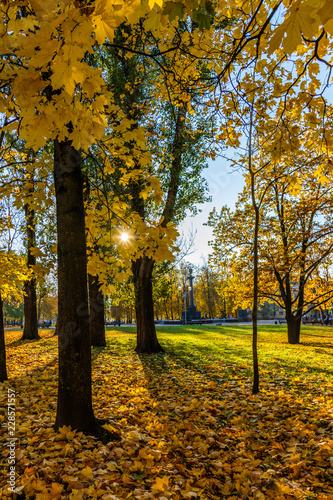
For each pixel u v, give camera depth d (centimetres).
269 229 1506
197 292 5444
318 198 1369
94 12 134
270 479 292
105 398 542
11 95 185
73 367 362
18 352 1215
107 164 431
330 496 261
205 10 151
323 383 650
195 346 1366
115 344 1439
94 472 283
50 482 270
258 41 243
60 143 370
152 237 328
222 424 441
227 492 279
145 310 1191
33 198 443
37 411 459
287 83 358
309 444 356
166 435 385
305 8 123
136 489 260
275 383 670
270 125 408
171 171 1017
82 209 383
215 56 375
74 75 147
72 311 363
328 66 252
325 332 2414
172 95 468
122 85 863
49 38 132
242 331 2386
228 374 774
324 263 1577
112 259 455
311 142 366
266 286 1703
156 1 143
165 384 679
